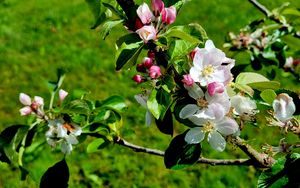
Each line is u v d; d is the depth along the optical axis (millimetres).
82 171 1568
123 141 792
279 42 1060
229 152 1603
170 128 660
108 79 2016
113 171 1569
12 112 1837
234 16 2445
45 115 765
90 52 2201
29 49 2240
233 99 628
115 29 2359
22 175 770
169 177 1539
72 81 2016
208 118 615
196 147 652
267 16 1056
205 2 2566
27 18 2508
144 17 618
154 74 622
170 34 615
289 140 1606
